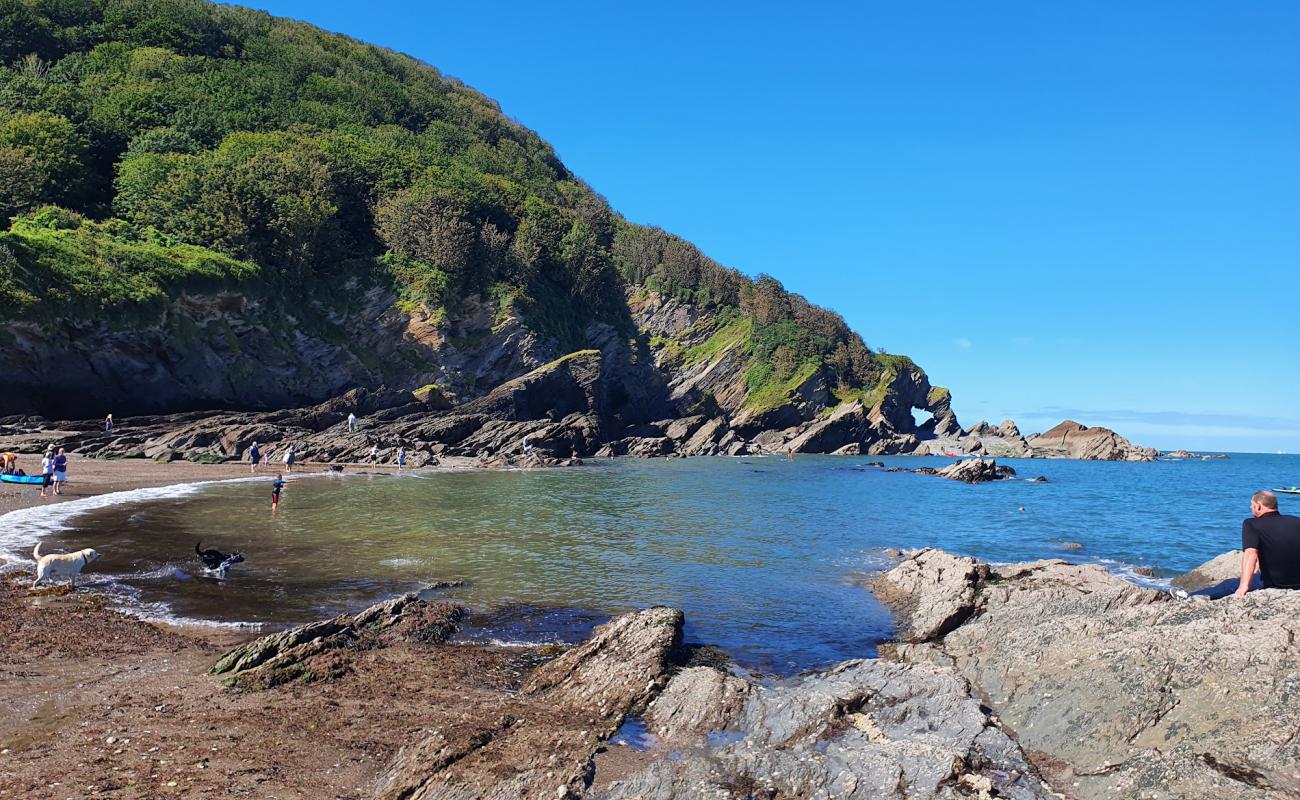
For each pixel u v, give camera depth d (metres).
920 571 16.89
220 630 12.61
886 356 135.75
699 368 113.56
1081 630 10.24
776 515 32.84
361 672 10.82
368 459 54.25
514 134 149.50
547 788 7.11
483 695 10.15
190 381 57.19
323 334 68.81
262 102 95.00
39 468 35.97
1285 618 8.38
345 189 82.56
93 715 8.77
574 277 99.06
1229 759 6.84
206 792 6.99
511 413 74.25
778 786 7.28
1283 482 67.94
